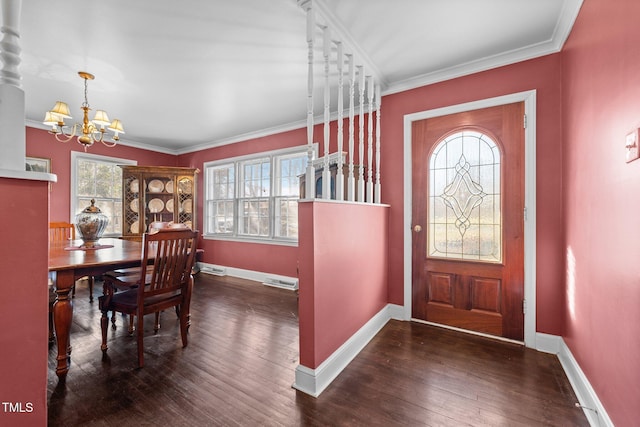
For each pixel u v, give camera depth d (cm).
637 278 107
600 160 141
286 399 160
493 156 239
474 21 190
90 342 228
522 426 141
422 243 270
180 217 488
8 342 86
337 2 174
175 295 219
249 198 450
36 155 390
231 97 314
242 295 356
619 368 121
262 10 180
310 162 177
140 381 176
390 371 189
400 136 280
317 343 171
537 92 217
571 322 186
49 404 154
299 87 289
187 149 537
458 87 251
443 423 142
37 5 173
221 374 184
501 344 227
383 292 272
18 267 88
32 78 268
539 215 217
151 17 186
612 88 127
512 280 230
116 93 302
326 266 181
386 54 229
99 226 270
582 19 163
